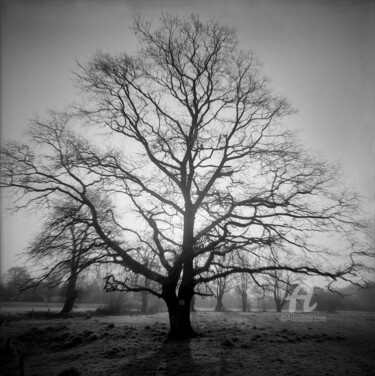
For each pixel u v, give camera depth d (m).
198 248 13.37
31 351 12.45
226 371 9.10
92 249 12.66
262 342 13.65
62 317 24.09
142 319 22.64
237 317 27.59
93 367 9.75
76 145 14.12
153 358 10.61
